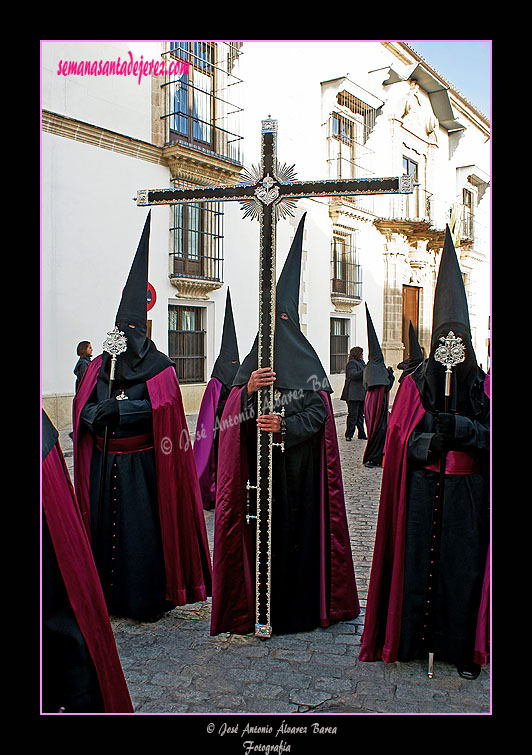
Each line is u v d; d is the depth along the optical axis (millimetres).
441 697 3033
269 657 3453
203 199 3699
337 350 18656
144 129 11664
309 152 16500
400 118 20062
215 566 3697
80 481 4078
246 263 14133
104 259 11094
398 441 3359
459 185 24281
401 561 3312
